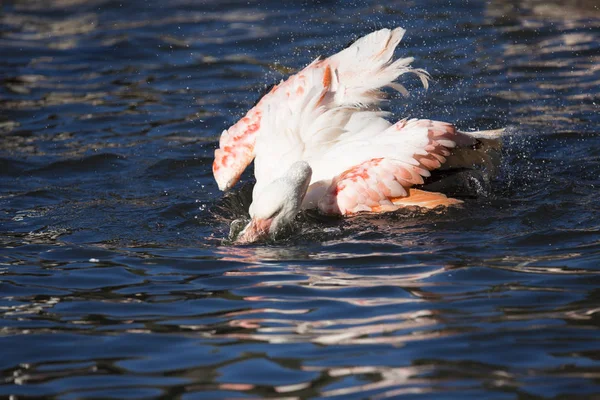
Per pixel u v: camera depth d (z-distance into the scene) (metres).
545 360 7.41
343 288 9.27
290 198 11.26
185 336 8.30
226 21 23.12
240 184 13.62
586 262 9.59
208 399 7.04
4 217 12.36
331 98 12.59
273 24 22.47
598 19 21.20
